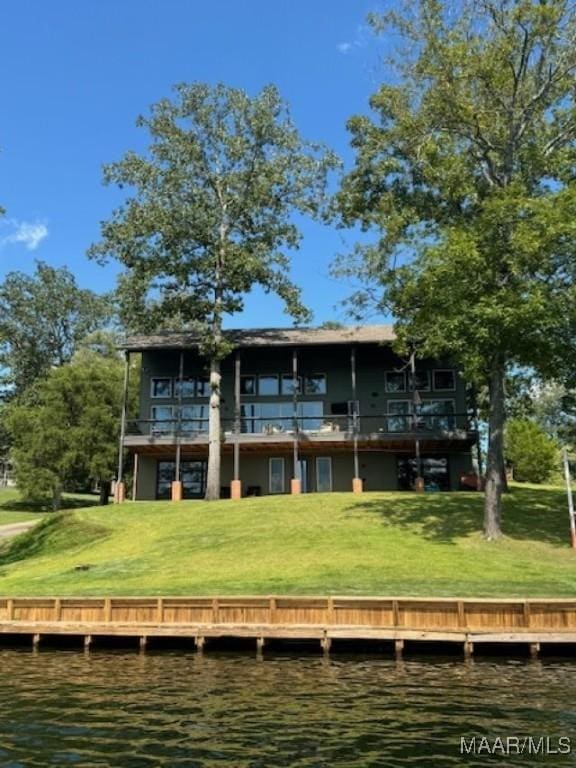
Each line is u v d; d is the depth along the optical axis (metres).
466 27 21.31
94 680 11.27
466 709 9.30
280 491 35.59
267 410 36.00
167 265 33.41
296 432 32.91
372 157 25.66
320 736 8.31
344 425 35.41
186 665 12.41
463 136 22.97
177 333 38.19
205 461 36.62
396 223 23.16
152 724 8.81
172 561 19.69
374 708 9.42
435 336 20.19
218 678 11.31
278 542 20.97
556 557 18.42
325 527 22.56
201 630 13.72
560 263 18.64
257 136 34.50
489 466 20.78
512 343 18.61
